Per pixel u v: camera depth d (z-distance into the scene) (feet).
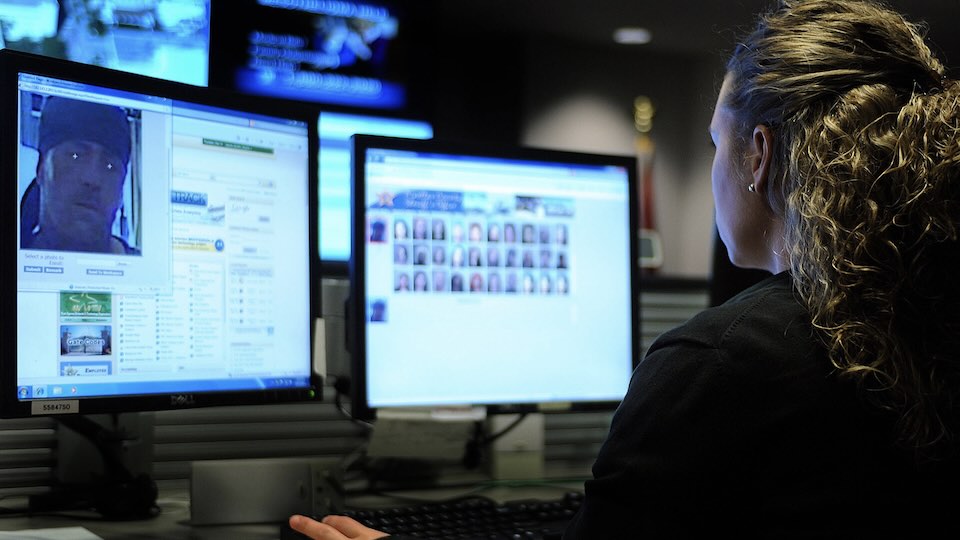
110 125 3.32
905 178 2.30
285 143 3.85
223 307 3.62
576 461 5.28
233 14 13.82
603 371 4.59
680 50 20.17
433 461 4.66
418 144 4.27
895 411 2.24
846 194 2.35
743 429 2.27
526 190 4.49
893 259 2.29
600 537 2.36
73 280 3.19
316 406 4.61
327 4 14.74
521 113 19.39
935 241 2.30
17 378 3.03
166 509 3.79
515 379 4.40
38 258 3.10
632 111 20.22
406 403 4.18
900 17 2.69
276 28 14.29
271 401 3.74
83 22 4.38
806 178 2.44
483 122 19.61
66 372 3.16
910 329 2.29
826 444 2.25
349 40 14.99
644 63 20.39
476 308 4.34
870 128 2.39
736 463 2.27
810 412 2.26
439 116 19.36
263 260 3.76
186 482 4.23
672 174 20.51
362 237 4.12
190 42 4.81
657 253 14.35
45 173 3.14
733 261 2.91
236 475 3.56
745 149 2.73
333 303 4.44
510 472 4.74
